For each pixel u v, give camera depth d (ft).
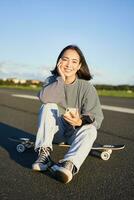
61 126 12.84
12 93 64.49
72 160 10.71
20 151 14.58
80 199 9.57
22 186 10.48
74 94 12.55
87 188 10.49
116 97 61.16
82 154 10.93
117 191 10.32
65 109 12.67
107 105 39.93
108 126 23.15
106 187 10.65
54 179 11.18
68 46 12.57
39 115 12.21
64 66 12.42
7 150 15.02
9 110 32.53
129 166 13.08
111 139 18.49
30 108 34.37
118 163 13.44
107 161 13.66
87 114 11.80
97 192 10.18
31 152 14.61
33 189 10.23
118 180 11.38
